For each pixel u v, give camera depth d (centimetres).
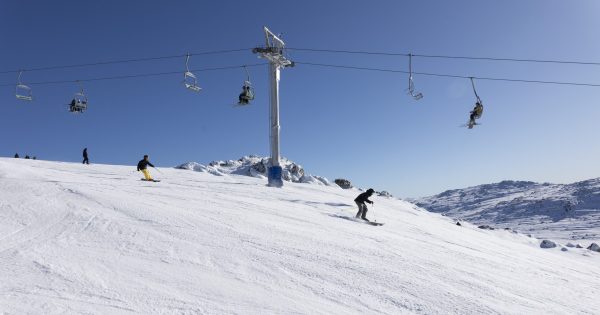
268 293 760
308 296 772
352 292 820
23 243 877
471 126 2425
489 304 858
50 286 665
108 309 609
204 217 1276
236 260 915
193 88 2570
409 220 2147
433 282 949
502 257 1484
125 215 1184
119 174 2692
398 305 788
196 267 842
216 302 688
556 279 1256
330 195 2712
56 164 3116
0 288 636
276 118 2756
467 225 3525
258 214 1476
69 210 1178
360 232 1436
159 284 731
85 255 835
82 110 2908
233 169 5028
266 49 2642
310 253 1034
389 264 1044
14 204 1200
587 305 995
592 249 3466
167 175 2895
